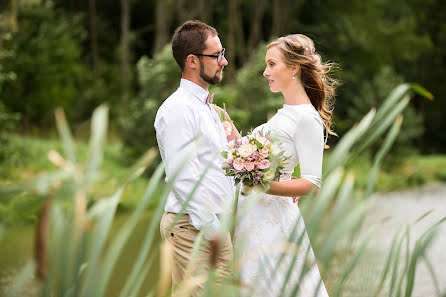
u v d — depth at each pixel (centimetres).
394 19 4056
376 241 177
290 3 3466
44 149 1658
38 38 1908
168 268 140
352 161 153
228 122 367
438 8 4378
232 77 2831
